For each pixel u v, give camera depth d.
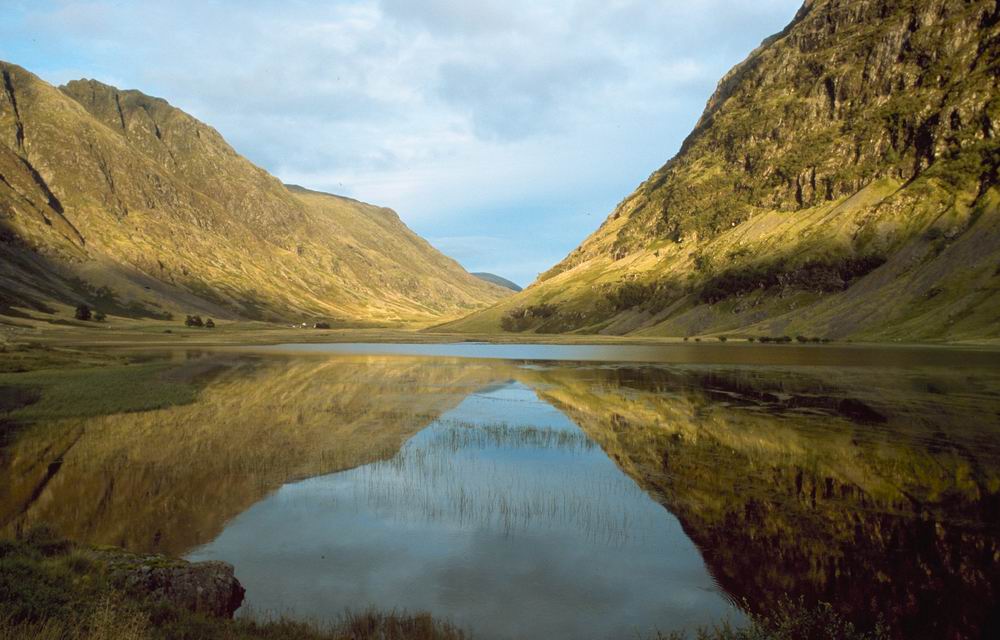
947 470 27.98
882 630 13.55
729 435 36.94
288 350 143.75
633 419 43.06
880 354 102.56
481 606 14.98
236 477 26.41
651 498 23.97
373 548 18.72
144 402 46.22
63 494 23.47
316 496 24.00
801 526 20.73
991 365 78.88
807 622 13.12
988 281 141.88
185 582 14.09
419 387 64.44
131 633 9.38
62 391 50.09
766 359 100.25
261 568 17.09
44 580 11.77
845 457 30.73
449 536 19.83
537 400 53.88
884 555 18.09
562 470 28.53
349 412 45.69
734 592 15.77
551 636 13.55
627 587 16.06
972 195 194.62
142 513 21.53
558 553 18.45
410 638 12.89
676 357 112.31
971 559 17.81
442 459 30.52
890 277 178.00
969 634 13.56
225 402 49.47
